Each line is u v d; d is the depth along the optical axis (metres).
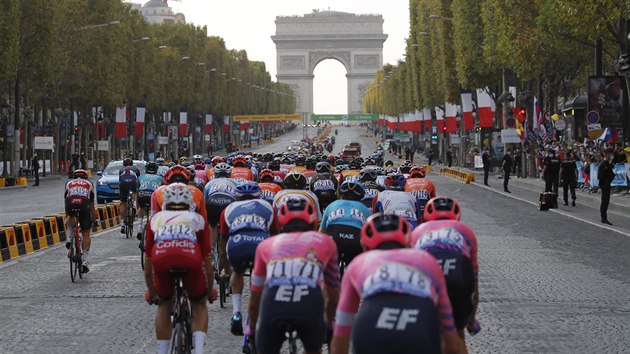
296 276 8.88
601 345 13.59
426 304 7.39
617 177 47.78
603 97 46.91
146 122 127.19
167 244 10.59
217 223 18.05
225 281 17.19
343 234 13.65
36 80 76.94
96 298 18.52
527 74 60.91
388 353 7.29
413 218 15.55
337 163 34.62
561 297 17.92
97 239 30.84
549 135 64.25
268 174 18.45
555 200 41.78
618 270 21.70
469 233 9.64
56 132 101.88
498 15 56.75
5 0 63.75
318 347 9.05
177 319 10.69
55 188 69.50
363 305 7.46
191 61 138.00
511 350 13.33
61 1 83.38
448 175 87.12
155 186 23.77
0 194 61.09
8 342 14.31
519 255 24.84
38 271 23.02
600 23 38.25
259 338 9.01
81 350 13.70
